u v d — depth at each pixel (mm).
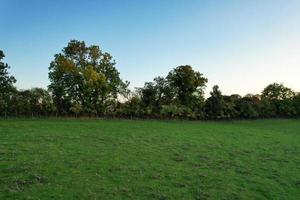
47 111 88562
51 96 91062
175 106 102500
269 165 38375
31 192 24281
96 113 95688
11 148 38156
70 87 95750
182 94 110562
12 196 23250
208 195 26969
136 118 96875
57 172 29562
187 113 103562
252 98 130750
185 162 37188
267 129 80000
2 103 79625
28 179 27062
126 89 101062
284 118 124812
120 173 30844
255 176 33344
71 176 28766
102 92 95500
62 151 38188
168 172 32500
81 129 58594
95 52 98125
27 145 40531
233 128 76688
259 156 43156
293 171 36281
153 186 27938
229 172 34188
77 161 33875
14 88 83312
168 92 110750
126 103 100750
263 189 29406
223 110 109875
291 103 129875
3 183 25781
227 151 45188
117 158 36500
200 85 110625
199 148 46031
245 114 113812
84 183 27219
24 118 76938
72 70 93062
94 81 92875
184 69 109562
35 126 59250
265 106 122688
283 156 43938
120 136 52719
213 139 55406
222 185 29703
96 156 36844
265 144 53469
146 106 102625
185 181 30016
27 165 31016
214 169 35000
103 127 63656
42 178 27516
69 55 97375
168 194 26438
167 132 61312
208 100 109500
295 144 55281
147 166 34094
